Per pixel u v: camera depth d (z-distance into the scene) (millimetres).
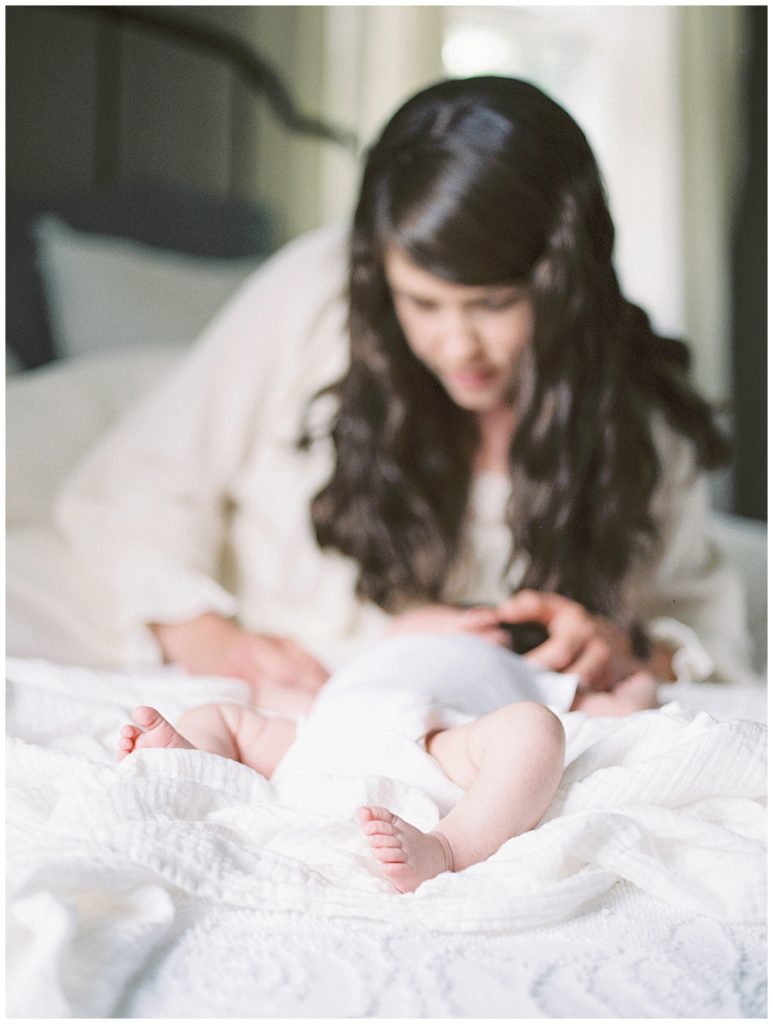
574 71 3633
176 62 2592
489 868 678
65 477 1769
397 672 955
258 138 2738
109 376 1991
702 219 3553
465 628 1209
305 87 2814
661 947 639
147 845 643
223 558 1716
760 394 3602
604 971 605
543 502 1450
